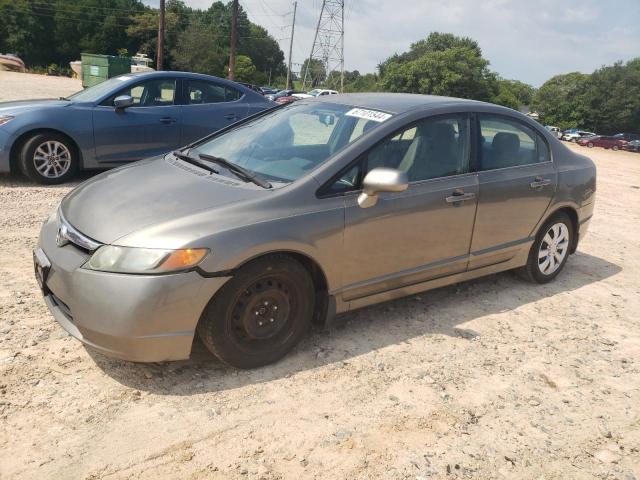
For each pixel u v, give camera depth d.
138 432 2.78
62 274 3.08
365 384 3.36
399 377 3.47
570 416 3.24
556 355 3.94
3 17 92.81
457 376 3.55
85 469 2.51
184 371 3.32
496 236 4.51
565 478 2.74
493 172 4.41
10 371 3.15
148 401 3.02
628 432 3.14
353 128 3.91
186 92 8.20
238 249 3.07
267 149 3.95
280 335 3.43
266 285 3.28
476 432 3.02
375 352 3.74
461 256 4.30
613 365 3.88
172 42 98.06
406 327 4.14
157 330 2.96
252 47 129.50
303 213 3.36
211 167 3.80
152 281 2.91
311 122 4.17
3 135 7.02
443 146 4.12
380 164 3.74
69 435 2.71
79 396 3.01
